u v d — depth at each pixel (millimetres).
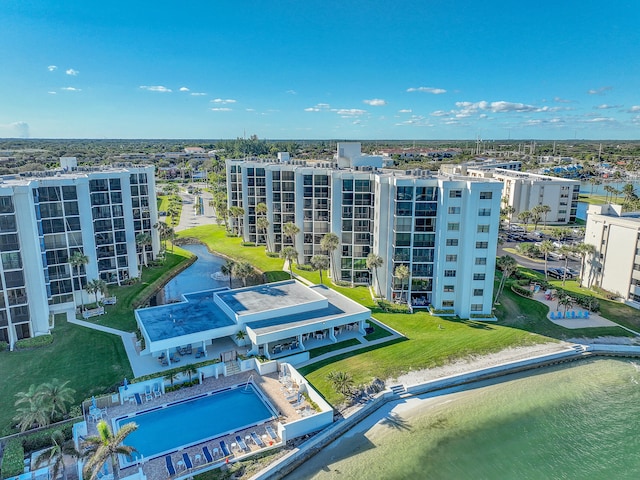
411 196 70938
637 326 69000
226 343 60969
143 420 45438
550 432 46625
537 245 108125
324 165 104875
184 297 70500
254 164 113312
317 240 96125
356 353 59094
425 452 43312
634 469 41906
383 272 77812
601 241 82250
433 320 69938
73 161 92812
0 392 48406
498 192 67062
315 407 47406
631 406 51062
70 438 42125
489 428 46938
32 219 59312
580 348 62000
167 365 54156
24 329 60219
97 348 58469
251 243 117562
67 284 71500
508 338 63719
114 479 37625
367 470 40875
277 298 67062
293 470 40750
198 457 40031
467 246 69062
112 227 82625
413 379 54188
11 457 38594
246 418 46250
